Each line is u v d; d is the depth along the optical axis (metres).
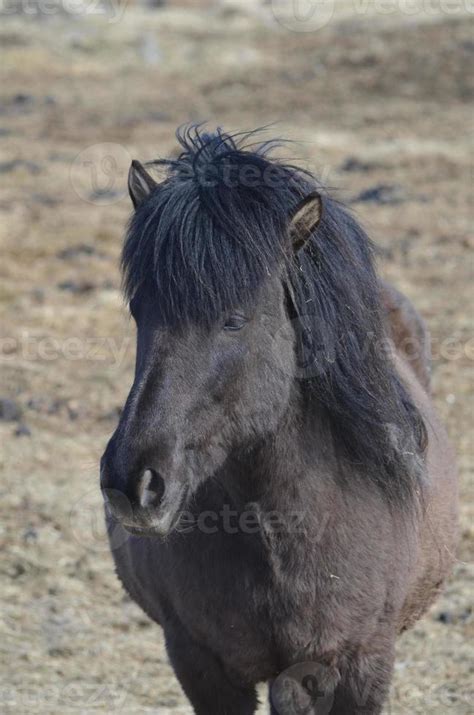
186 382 4.87
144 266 5.00
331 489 5.61
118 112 37.78
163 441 4.78
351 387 5.62
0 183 27.77
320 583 5.57
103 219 25.03
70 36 50.72
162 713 8.62
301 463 5.51
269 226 5.10
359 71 40.88
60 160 30.55
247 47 48.75
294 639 5.65
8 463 13.22
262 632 5.65
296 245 5.31
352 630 5.71
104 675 9.35
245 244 4.97
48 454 13.57
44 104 39.03
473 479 12.44
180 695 9.04
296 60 44.25
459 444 13.43
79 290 20.11
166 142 32.69
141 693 9.05
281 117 35.81
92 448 13.83
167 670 9.48
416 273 20.78
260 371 5.16
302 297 5.37
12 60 45.66
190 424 4.92
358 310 5.61
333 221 5.57
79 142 33.00
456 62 40.12
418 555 6.32
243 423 5.18
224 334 4.95
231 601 5.59
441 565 6.93
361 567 5.66
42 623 10.16
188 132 5.85
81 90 41.69
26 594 10.65
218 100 39.16
